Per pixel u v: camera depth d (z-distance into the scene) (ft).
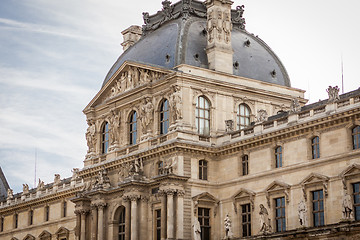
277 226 319.88
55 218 478.59
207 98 356.79
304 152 312.09
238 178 339.98
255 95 371.35
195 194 343.46
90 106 398.83
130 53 397.60
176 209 336.90
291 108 343.87
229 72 366.22
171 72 351.25
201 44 371.35
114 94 386.73
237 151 343.26
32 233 497.87
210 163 350.84
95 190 373.81
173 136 345.10
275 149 327.06
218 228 345.72
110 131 385.29
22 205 509.35
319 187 302.86
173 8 393.50
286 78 389.80
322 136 305.32
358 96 293.43
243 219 336.49
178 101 347.36
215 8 368.89
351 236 274.77
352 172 290.35
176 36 371.35
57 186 481.05
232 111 362.53
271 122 330.13
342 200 285.64
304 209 295.07
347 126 295.48
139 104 370.32
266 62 387.34
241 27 400.67
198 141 347.56
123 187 356.59
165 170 339.36
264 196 326.24
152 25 401.49
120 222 369.30
